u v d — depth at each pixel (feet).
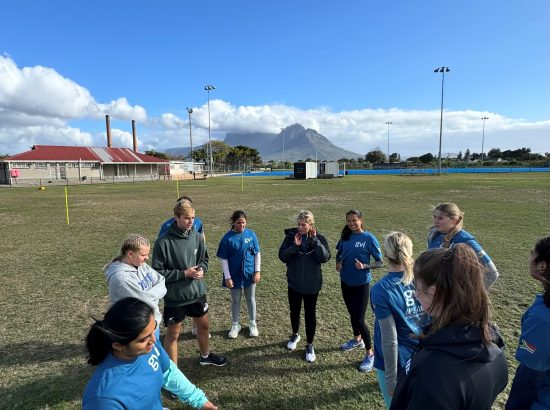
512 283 19.77
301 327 15.26
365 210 50.47
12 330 15.35
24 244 32.45
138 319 4.93
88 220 46.11
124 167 200.23
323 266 24.00
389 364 7.61
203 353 12.21
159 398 5.87
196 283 11.32
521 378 5.63
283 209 54.13
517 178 132.98
